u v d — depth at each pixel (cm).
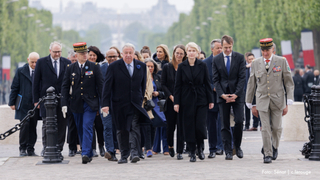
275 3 9219
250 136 2852
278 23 8856
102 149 2120
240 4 12006
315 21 7875
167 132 1986
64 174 1555
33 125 2153
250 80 1831
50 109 1870
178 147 1922
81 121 1897
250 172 1517
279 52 9531
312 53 7894
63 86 1862
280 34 8838
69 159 2003
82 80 1844
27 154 2152
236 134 1889
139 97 1792
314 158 1797
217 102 1883
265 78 1783
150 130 2069
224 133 1869
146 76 1827
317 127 1800
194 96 1817
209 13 16575
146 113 1798
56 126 1888
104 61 2194
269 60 1795
